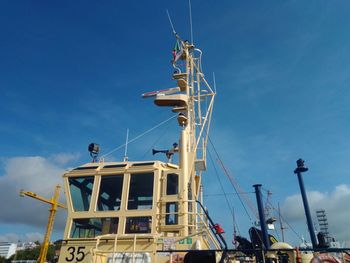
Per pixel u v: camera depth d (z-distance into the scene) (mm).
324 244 13148
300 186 15578
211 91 14586
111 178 10523
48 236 68375
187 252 7676
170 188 10344
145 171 10406
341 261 7320
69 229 9984
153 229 9469
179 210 9867
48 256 67688
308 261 9320
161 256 8508
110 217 9867
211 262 7305
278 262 8844
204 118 14070
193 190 11203
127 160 11469
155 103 14156
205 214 9359
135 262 7785
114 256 7938
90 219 10016
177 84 14570
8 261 103812
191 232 9906
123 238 9234
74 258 9375
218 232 8641
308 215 14922
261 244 10555
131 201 10062
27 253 106500
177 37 15484
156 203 9859
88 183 10617
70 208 10336
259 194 13117
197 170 13031
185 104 13844
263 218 12539
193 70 15117
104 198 10266
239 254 9945
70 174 10859
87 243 9508
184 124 12891
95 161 11859
